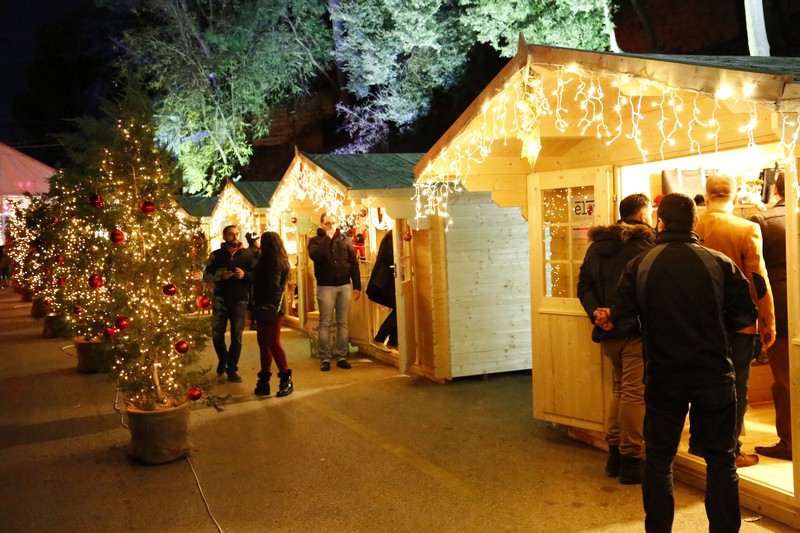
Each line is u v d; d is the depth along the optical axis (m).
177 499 4.83
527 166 6.19
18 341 12.72
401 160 10.06
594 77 4.79
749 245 4.38
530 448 5.59
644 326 3.68
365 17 22.05
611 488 4.70
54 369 9.90
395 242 8.25
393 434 6.11
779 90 3.37
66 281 9.62
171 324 5.89
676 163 5.55
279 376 7.66
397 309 8.37
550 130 5.27
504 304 8.12
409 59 21.48
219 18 25.64
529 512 4.36
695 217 3.76
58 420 7.07
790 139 3.66
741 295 3.54
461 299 7.93
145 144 6.08
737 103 3.70
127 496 4.92
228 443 6.07
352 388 7.89
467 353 7.96
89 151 6.38
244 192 14.71
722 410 3.48
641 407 4.65
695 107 4.50
